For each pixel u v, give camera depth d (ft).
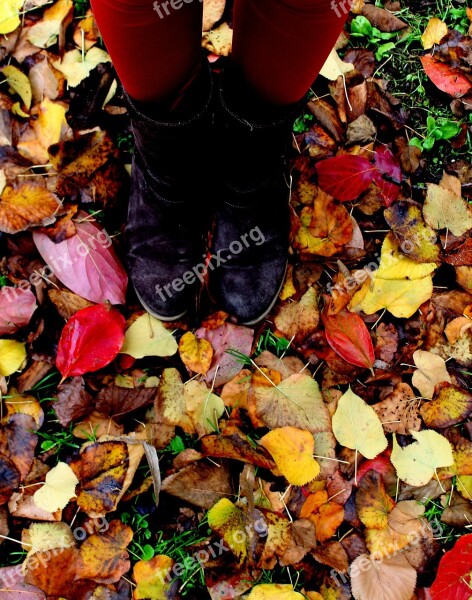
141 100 2.50
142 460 3.30
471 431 3.54
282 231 3.48
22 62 3.70
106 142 3.49
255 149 2.75
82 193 3.45
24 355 3.32
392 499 3.36
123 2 1.93
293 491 3.26
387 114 3.96
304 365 3.52
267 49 2.28
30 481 3.14
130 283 3.53
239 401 3.39
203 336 3.44
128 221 3.41
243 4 2.19
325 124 3.85
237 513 3.10
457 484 3.42
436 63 4.03
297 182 3.71
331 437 3.31
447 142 4.07
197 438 3.37
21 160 3.50
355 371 3.49
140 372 3.44
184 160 2.78
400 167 3.90
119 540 3.11
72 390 3.25
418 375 3.54
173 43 2.21
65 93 3.72
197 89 2.64
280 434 3.20
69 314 3.38
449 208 3.69
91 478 3.09
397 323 3.66
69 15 3.76
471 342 3.64
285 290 3.61
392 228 3.64
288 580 3.24
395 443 3.31
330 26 2.16
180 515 3.28
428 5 4.29
